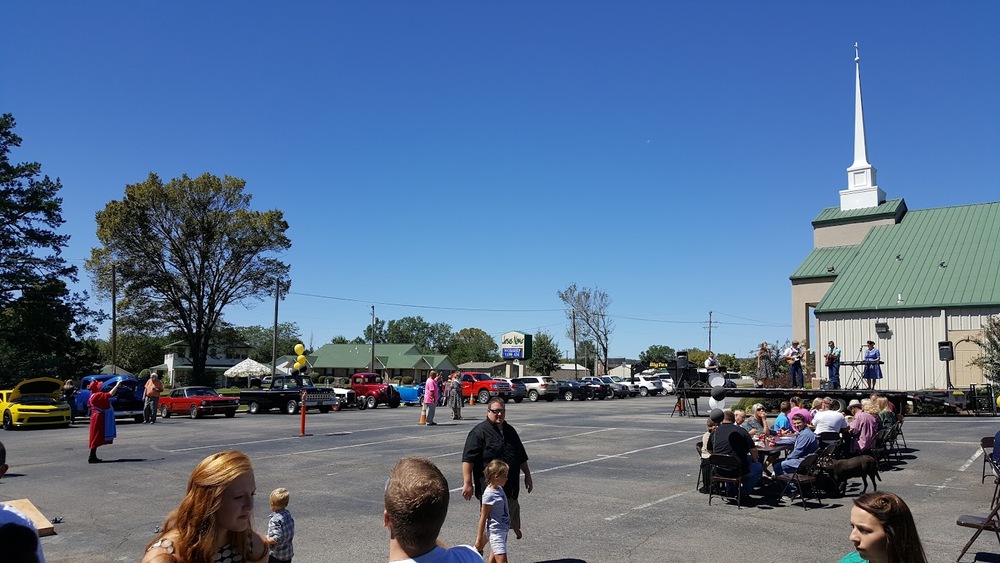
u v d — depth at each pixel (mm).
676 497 11750
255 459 16094
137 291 55500
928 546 8680
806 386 34938
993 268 32938
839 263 41344
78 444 19703
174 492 12234
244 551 3381
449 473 14320
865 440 13156
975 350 31125
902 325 32969
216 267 57656
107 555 8352
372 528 9562
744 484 11539
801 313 41562
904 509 3396
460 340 156000
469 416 30219
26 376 40750
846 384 33875
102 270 54594
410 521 2971
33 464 15516
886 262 36688
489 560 6930
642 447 18172
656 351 119062
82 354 45719
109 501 11477
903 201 43281
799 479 10945
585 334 82188
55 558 8219
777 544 8828
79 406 30766
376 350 89688
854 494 11883
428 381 25625
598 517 10297
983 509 10711
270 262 58688
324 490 12359
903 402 25094
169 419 29984
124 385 28766
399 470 3111
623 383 58031
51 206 41438
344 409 37812
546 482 13117
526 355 63188
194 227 56031
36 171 41531
